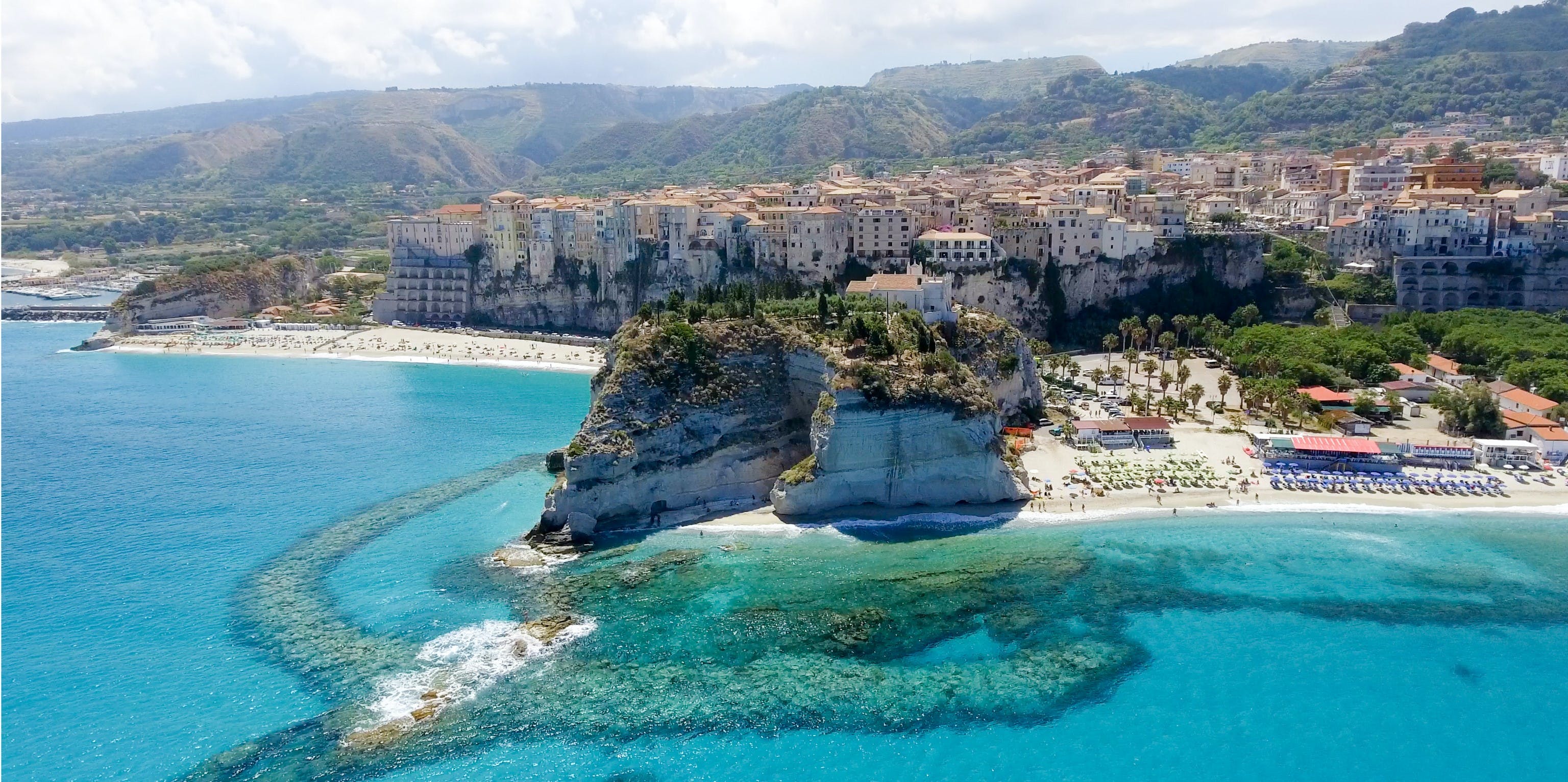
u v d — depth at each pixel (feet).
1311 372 587.68
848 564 377.71
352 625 332.39
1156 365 645.10
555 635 323.37
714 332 475.31
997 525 416.46
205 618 338.54
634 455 422.82
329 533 415.64
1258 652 316.40
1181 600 349.20
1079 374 651.25
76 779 255.29
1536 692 295.48
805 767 261.24
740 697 290.56
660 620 333.83
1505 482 453.58
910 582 361.71
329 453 537.24
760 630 326.85
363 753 265.54
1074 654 314.14
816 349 459.73
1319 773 260.83
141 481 489.67
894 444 430.20
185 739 271.28
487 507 446.60
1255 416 557.74
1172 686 297.74
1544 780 258.57
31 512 444.14
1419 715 285.02
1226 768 262.47
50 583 366.43
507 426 594.65
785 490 426.10
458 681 297.94
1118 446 510.17
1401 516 421.59
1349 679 301.63
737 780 256.11
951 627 329.93
